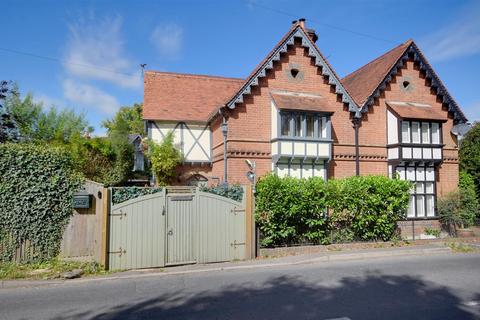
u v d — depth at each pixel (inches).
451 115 729.0
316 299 248.1
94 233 351.9
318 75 658.2
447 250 457.7
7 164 335.6
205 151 724.7
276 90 629.0
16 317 218.8
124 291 276.1
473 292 265.6
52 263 338.6
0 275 306.8
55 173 347.9
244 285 289.4
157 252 356.5
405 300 245.1
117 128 1139.9
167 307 235.1
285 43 627.8
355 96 722.2
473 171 743.7
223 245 382.3
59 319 214.8
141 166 789.9
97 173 574.9
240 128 602.5
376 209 472.1
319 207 439.2
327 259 397.7
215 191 385.4
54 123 1072.2
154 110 717.3
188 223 369.7
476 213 629.0
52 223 344.2
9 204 334.0
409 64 714.2
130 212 350.6
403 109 670.5
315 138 610.5
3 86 704.4
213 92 812.0
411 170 681.6
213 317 214.2
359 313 218.4
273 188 416.5
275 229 421.1
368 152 669.9
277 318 211.2
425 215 676.1
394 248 452.4
